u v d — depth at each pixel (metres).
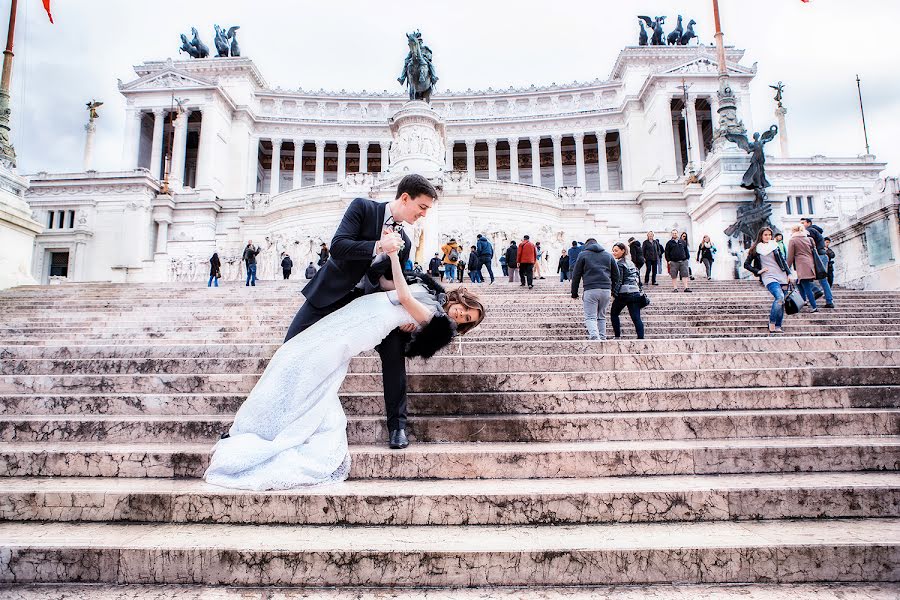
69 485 3.32
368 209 3.81
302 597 2.55
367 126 58.97
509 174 64.81
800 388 4.62
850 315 9.64
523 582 2.67
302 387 3.48
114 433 4.04
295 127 58.38
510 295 12.02
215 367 5.61
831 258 11.98
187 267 27.09
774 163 46.72
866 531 2.90
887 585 2.64
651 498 3.16
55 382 5.05
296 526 3.06
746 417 4.12
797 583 2.68
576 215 31.19
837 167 46.41
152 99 53.16
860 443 3.73
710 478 3.51
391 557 2.67
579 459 3.63
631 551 2.69
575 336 8.56
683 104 55.03
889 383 4.88
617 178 61.69
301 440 3.41
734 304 10.91
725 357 5.46
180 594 2.57
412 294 3.82
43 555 2.69
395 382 3.90
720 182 17.83
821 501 3.18
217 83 52.69
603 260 7.53
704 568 2.69
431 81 30.25
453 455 3.61
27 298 12.09
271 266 27.42
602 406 4.55
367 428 4.09
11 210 13.84
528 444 3.93
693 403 4.57
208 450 3.62
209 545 2.71
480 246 16.75
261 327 8.96
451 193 27.14
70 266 39.66
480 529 3.02
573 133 57.47
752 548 2.70
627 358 5.41
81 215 40.44
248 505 3.10
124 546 2.69
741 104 52.66
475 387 4.84
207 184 51.34
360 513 3.10
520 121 57.56
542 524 3.11
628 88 56.97
